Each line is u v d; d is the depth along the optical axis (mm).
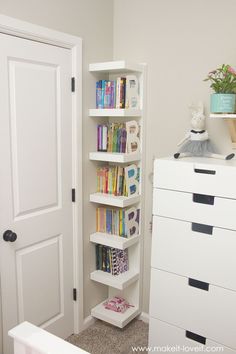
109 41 2568
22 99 1967
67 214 2393
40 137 2107
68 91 2266
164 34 2365
